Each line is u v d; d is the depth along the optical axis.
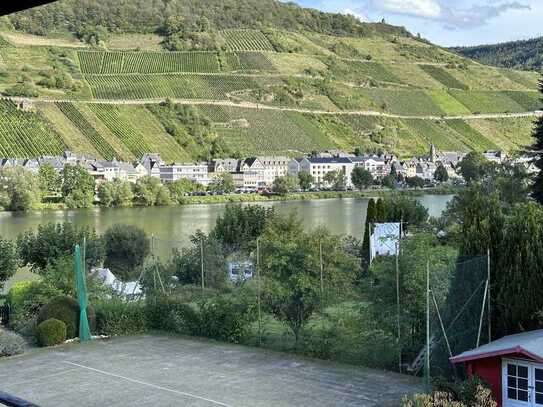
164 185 126.12
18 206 103.50
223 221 39.12
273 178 173.12
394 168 179.25
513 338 16.64
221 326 25.89
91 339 26.73
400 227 34.16
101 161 148.12
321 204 120.94
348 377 20.28
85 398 18.89
